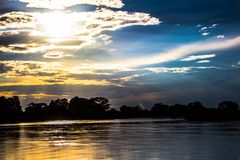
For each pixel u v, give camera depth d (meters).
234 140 65.25
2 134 99.56
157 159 42.12
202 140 65.75
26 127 160.62
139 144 59.50
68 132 106.12
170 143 60.47
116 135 85.38
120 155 45.72
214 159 41.97
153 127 126.06
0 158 45.59
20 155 48.12
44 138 80.19
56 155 47.50
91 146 58.28
